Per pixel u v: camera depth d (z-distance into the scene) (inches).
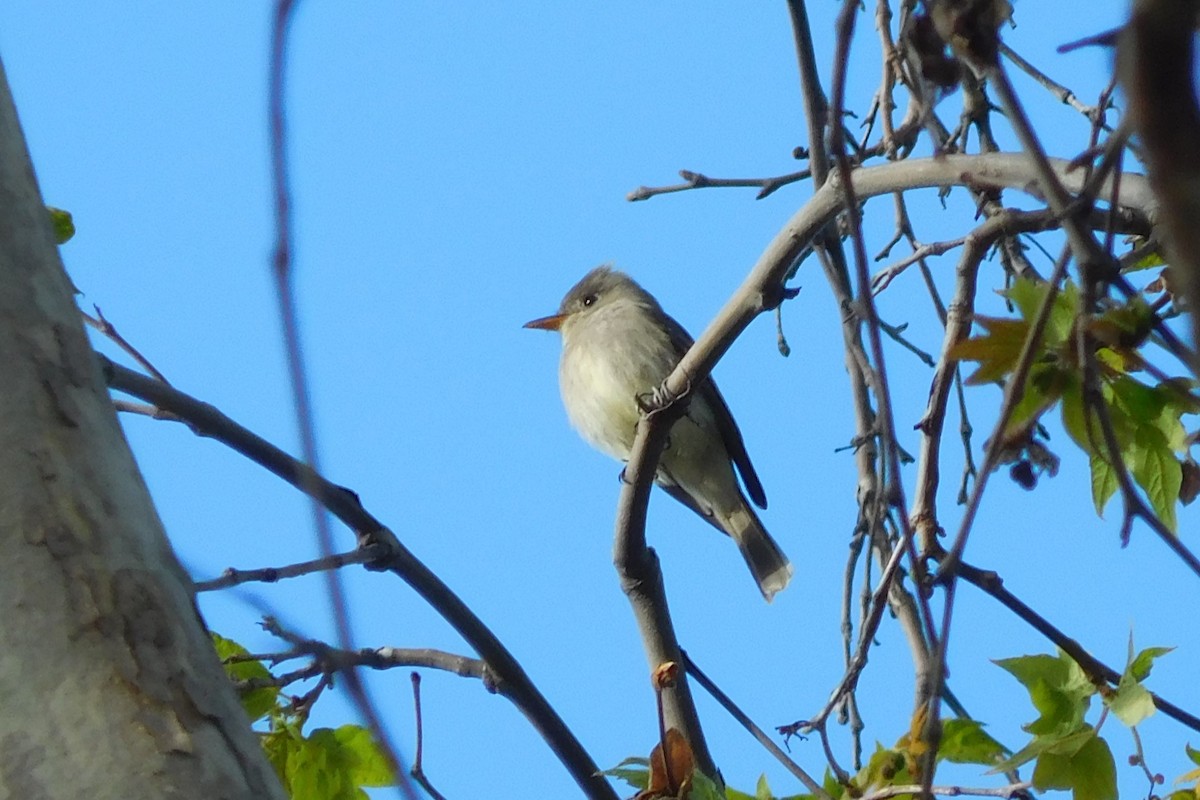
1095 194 185.6
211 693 166.4
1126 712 288.0
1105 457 245.4
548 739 364.2
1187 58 107.8
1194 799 288.4
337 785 316.8
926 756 189.3
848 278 403.2
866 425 380.2
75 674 163.5
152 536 176.7
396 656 364.2
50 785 157.6
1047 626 297.1
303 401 127.0
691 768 265.3
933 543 302.5
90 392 184.1
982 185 296.2
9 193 191.0
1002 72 180.4
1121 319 225.1
